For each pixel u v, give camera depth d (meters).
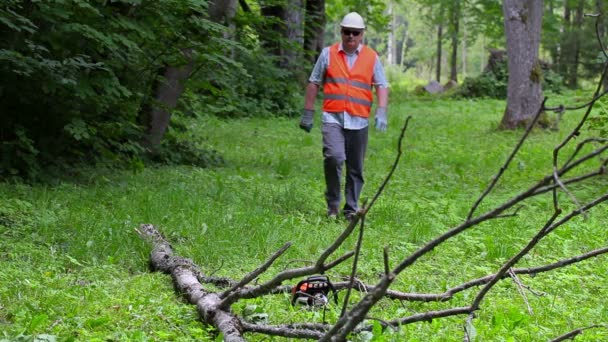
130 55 10.42
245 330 4.39
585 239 8.16
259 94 24.34
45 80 8.95
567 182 2.71
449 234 2.90
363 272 6.44
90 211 7.69
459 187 11.84
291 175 12.39
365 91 9.07
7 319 4.74
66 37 9.38
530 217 9.42
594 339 4.82
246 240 7.17
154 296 5.27
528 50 21.03
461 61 102.88
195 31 11.16
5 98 9.48
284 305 5.15
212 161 13.04
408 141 18.66
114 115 10.71
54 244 6.66
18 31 8.70
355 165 9.13
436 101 35.47
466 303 5.53
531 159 15.48
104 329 4.59
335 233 7.95
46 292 5.14
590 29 42.22
